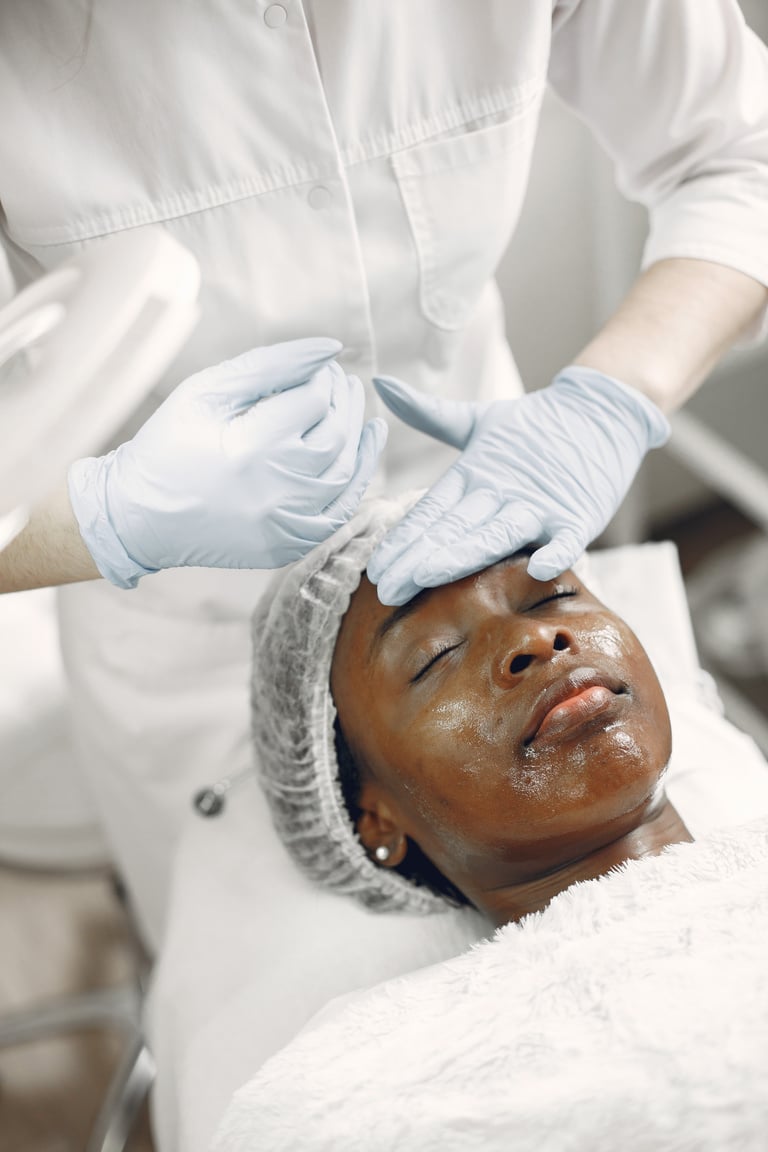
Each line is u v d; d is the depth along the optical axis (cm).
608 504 113
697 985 85
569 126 206
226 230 110
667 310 120
